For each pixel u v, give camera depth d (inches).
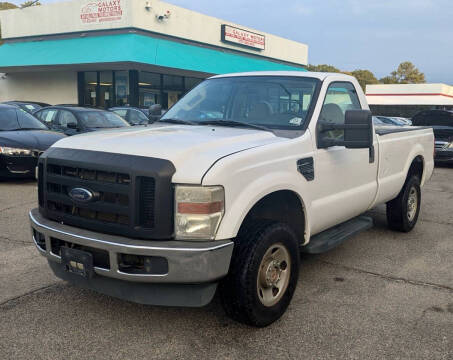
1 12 1143.6
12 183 374.6
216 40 1158.3
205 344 133.8
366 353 130.3
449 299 168.4
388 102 2225.6
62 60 977.5
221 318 149.6
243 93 183.5
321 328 144.2
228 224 124.7
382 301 165.3
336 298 167.2
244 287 131.6
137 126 174.2
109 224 127.4
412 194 256.5
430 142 270.4
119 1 955.3
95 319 147.5
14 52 1083.9
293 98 173.9
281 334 140.1
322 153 165.5
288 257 147.0
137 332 139.9
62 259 135.0
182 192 121.1
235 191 127.4
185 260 118.9
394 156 223.8
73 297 163.2
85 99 1098.7
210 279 121.7
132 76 1008.9
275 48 1358.3
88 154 132.9
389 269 199.3
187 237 121.8
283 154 146.6
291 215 160.7
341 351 131.1
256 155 135.7
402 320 150.5
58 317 148.5
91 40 988.6
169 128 163.2
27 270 187.6
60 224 138.6
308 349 131.9
